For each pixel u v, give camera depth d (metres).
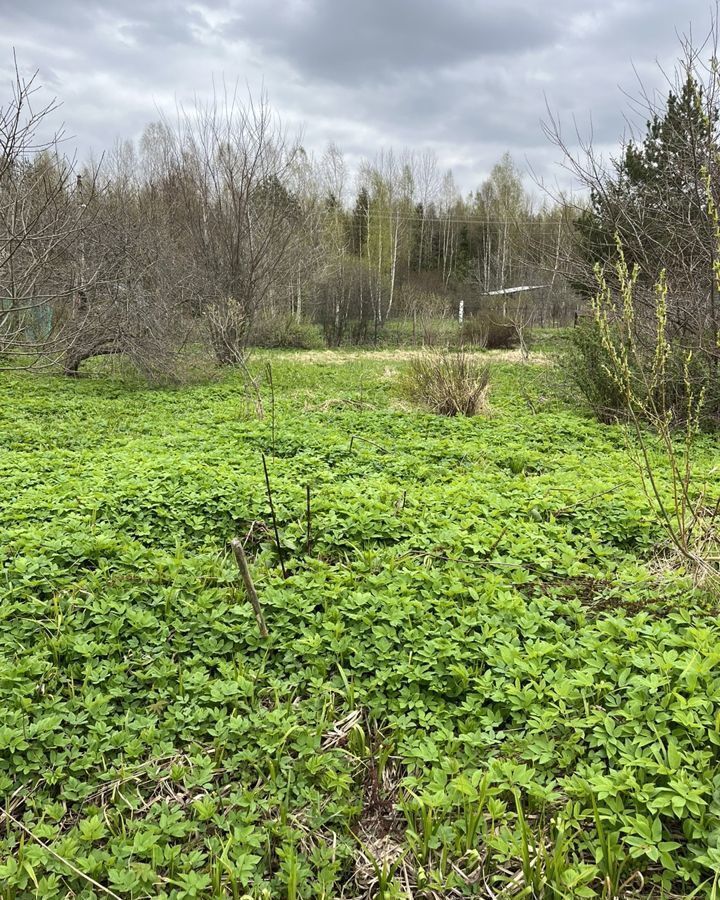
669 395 8.74
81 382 12.66
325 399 11.23
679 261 8.75
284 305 26.23
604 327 4.09
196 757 2.82
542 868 2.31
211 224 16.56
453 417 9.54
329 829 2.61
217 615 3.66
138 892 2.28
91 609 3.69
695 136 8.01
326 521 4.62
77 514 4.75
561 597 3.84
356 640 3.42
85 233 11.64
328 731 3.01
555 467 6.62
